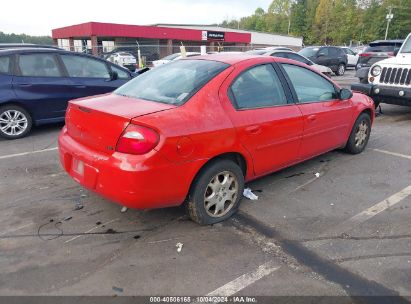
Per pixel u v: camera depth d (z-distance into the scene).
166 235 3.36
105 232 3.40
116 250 3.12
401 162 5.36
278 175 4.82
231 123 3.44
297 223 3.60
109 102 3.43
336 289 2.67
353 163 5.30
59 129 7.38
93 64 7.57
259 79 3.89
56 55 7.05
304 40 84.88
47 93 6.85
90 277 2.78
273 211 3.84
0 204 3.94
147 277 2.79
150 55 30.59
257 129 3.67
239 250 3.14
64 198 4.09
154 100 3.45
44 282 2.72
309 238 3.33
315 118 4.43
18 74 6.56
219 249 3.15
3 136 6.52
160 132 2.94
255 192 4.30
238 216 3.73
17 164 5.21
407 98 7.41
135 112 3.08
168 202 3.19
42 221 3.59
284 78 4.17
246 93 3.71
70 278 2.77
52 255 3.04
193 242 3.25
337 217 3.72
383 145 6.24
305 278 2.79
